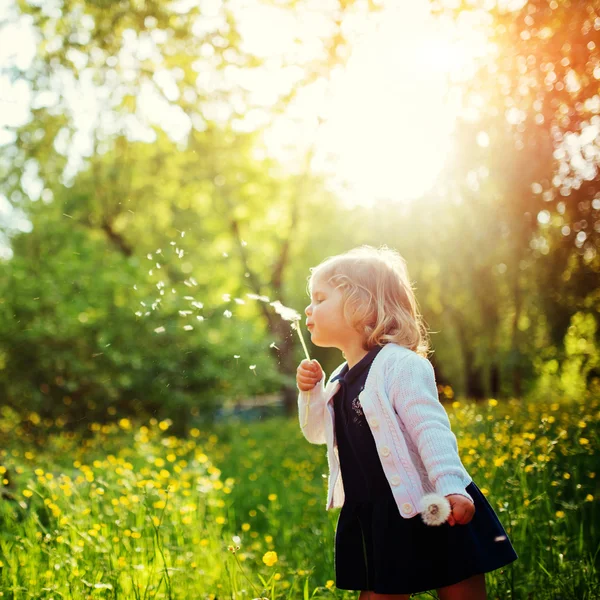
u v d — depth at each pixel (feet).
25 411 27.96
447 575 6.47
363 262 7.66
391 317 7.47
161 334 29.96
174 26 24.71
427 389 6.82
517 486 10.46
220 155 40.65
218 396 33.14
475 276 25.23
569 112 14.06
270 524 15.12
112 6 23.45
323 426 8.18
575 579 9.12
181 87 28.55
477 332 28.78
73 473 15.97
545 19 13.51
